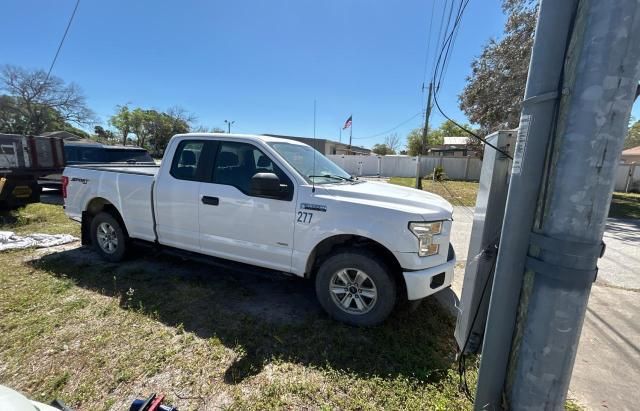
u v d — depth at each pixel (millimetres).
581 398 2213
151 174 4062
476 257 2266
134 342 2674
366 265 2873
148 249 4758
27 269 4172
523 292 1390
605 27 1059
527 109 1313
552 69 1228
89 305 3266
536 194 1320
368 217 2830
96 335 2756
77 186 4680
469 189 17297
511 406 1458
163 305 3311
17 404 1235
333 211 2951
